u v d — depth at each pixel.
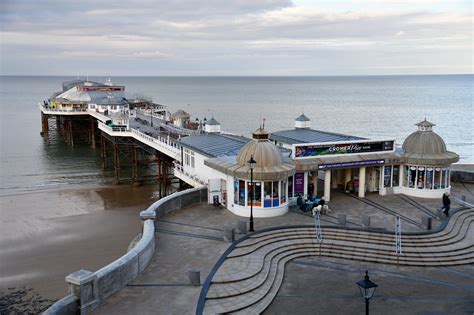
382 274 24.77
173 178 66.31
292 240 28.14
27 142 104.25
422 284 23.66
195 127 71.88
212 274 22.92
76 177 68.75
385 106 187.88
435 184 37.19
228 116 154.75
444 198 32.03
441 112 158.25
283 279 23.95
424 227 29.70
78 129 108.50
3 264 35.16
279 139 46.38
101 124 74.81
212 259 24.81
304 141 42.91
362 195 37.19
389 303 21.58
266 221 30.88
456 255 26.97
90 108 99.88
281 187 32.50
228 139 44.22
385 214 32.56
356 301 21.69
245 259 24.94
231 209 33.41
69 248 38.62
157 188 62.00
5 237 41.44
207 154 39.22
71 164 79.06
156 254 25.50
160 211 31.62
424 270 25.42
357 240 28.17
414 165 37.44
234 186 33.22
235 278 22.52
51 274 33.28
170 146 51.59
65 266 34.78
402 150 39.09
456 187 41.25
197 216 32.44
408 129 117.56
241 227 28.42
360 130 116.69
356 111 167.88
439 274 24.94
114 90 117.19
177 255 25.38
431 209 33.88
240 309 20.28
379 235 28.59
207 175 39.53
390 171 38.12
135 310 19.47
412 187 37.81
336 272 24.89
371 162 36.47
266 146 32.75
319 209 31.19
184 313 19.36
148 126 74.88
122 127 66.19
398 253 26.84
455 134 107.31
